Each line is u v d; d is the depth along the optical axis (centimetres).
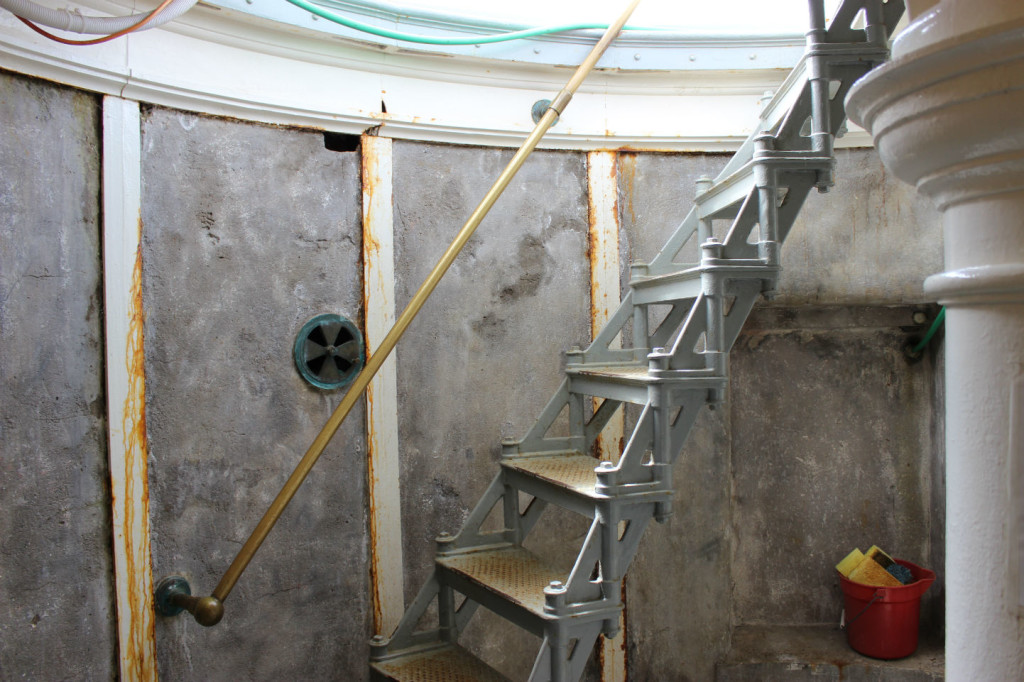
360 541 256
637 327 265
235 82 232
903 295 298
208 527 229
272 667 240
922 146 89
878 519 325
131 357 213
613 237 289
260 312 238
